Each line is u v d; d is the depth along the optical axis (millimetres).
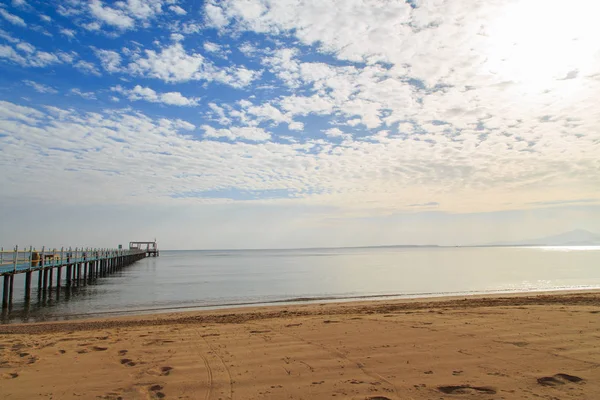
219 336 10094
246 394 5848
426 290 28469
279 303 22250
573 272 46125
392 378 6387
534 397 5453
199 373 6875
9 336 10781
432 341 8750
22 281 42250
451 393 5672
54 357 8047
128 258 74562
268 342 9188
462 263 70062
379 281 36719
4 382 6480
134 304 22984
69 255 31500
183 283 36906
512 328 9930
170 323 14062
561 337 8859
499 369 6719
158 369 7137
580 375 6324
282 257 127312
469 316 12141
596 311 12656
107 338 10078
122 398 5754
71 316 18609
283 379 6477
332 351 8156
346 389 5945
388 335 9492
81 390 6086
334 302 21578
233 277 44031
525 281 35156
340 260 92688
